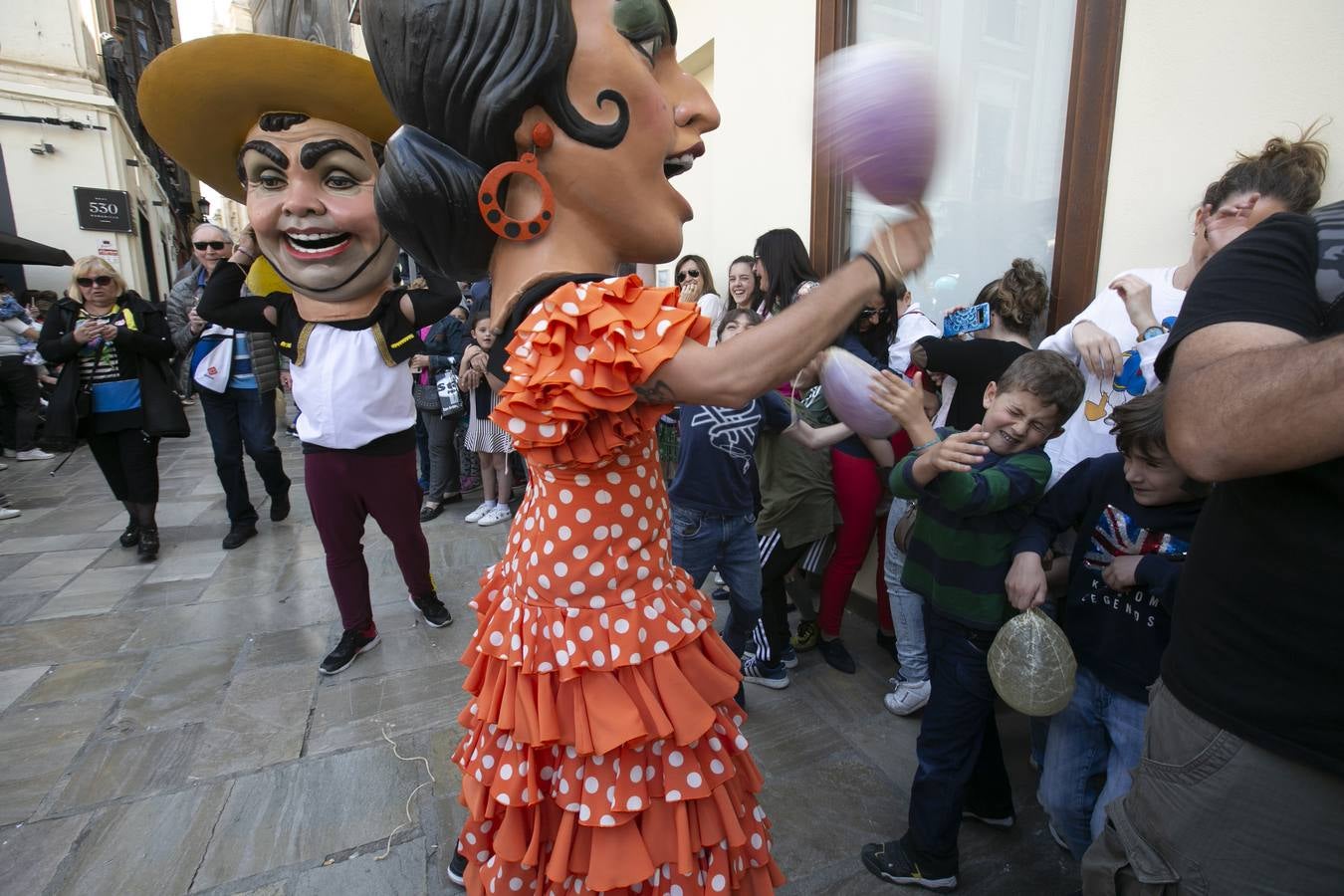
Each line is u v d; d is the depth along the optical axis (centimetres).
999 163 252
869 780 212
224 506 514
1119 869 102
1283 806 82
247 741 232
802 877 177
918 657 237
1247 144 171
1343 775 76
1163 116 189
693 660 114
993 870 180
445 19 94
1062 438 201
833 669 276
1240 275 86
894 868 174
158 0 1738
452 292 269
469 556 403
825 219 317
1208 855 89
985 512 157
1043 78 231
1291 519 79
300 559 399
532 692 109
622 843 106
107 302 375
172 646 296
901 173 93
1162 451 139
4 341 675
